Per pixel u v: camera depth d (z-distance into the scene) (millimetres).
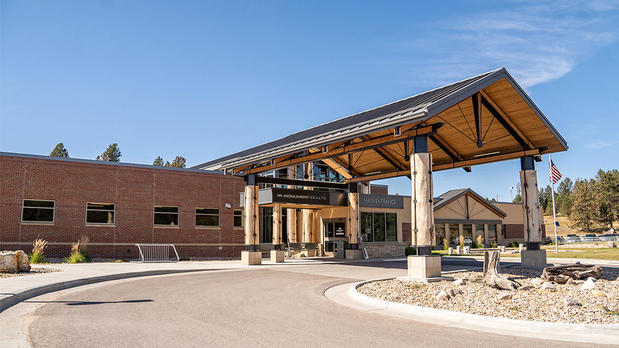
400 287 12469
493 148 20094
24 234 24859
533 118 17484
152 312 9266
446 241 44688
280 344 6676
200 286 13820
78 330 7539
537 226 19094
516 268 18547
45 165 25781
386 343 6762
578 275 13352
